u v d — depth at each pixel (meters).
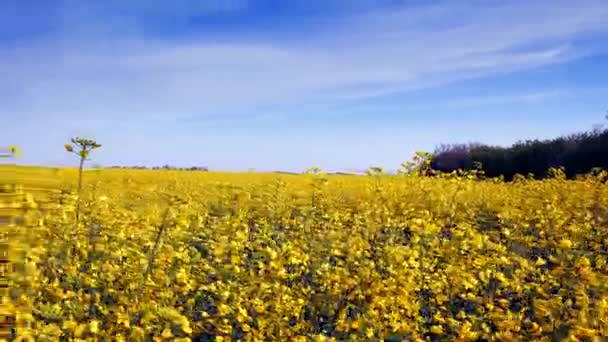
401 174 8.15
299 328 3.71
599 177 10.80
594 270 4.85
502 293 4.54
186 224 4.50
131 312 3.56
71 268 4.30
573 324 3.29
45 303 3.86
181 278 3.86
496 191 10.20
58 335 3.24
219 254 4.53
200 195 9.30
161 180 12.38
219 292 3.92
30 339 3.03
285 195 8.38
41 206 4.69
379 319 3.54
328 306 3.90
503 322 3.39
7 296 3.16
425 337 3.91
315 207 7.68
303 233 6.28
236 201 7.87
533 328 3.37
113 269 4.16
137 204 7.84
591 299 3.69
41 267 3.95
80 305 3.68
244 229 6.29
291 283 4.54
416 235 4.89
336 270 3.99
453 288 4.21
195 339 4.02
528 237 6.19
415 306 3.73
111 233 5.18
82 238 5.13
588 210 8.34
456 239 4.66
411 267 4.40
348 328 3.55
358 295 3.85
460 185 8.56
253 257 5.07
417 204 7.74
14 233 3.43
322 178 7.88
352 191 9.70
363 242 4.47
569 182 10.66
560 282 4.39
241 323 3.71
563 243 4.57
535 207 7.80
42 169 6.29
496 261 4.42
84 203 6.16
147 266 3.98
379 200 7.40
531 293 4.29
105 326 3.49
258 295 3.83
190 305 3.92
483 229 7.61
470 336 3.38
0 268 3.24
